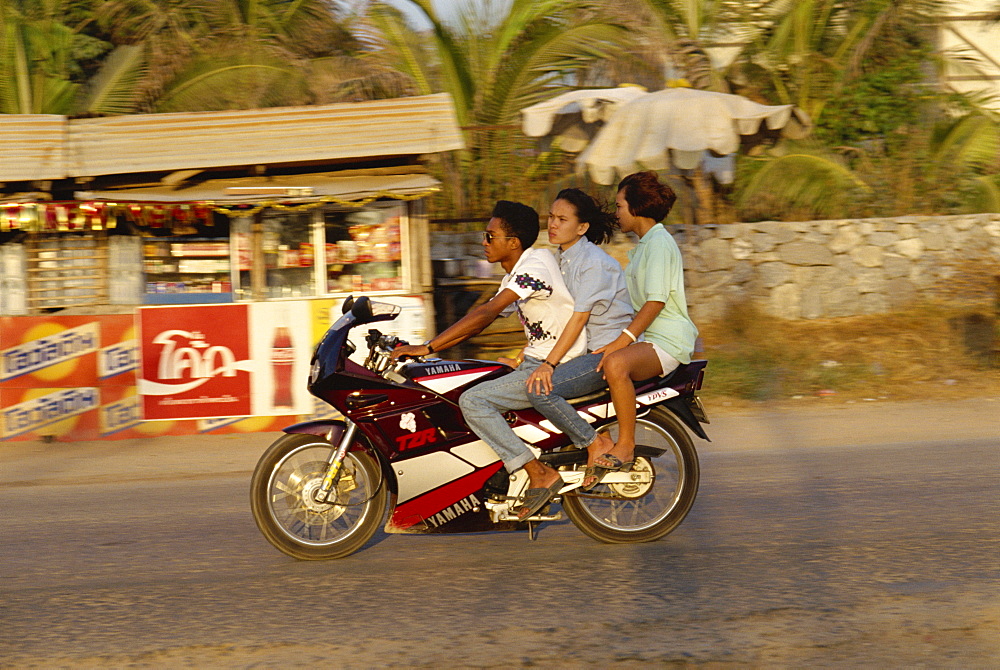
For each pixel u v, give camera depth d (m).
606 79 21.69
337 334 7.42
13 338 12.70
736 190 20.25
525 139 19.48
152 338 12.84
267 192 13.80
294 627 6.38
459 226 19.19
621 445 7.54
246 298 14.66
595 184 18.94
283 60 22.27
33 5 23.45
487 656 5.86
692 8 21.75
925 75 22.81
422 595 6.93
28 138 14.50
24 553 8.18
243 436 12.98
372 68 22.19
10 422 12.77
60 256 14.21
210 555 8.02
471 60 21.61
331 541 7.74
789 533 8.29
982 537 8.09
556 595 6.86
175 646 6.11
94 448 12.45
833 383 15.07
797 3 21.88
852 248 19.22
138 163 14.30
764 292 18.95
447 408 7.52
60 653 6.04
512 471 7.37
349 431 7.56
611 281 7.54
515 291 7.36
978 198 20.80
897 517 8.72
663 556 7.71
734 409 14.05
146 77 22.88
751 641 6.01
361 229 14.70
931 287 19.36
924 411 13.59
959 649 5.87
